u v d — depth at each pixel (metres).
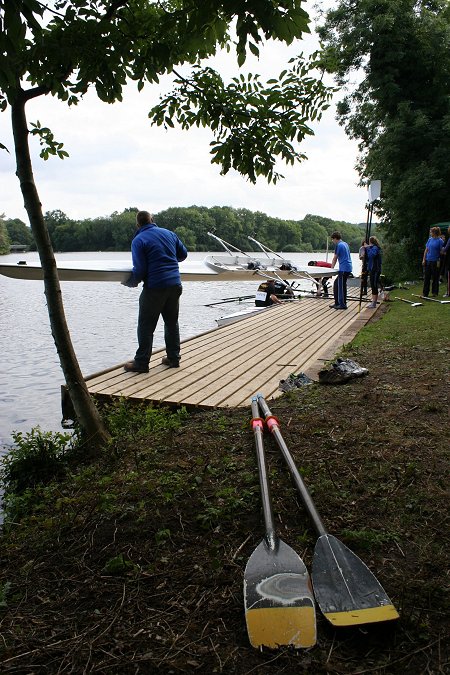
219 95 4.23
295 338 10.35
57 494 4.26
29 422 7.76
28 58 3.38
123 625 2.36
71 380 5.09
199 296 28.23
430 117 23.97
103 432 5.18
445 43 23.11
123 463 4.55
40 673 2.12
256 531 3.06
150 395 6.25
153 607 2.47
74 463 5.18
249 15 2.50
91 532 3.24
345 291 15.06
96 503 3.61
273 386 6.65
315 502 3.31
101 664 2.13
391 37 23.20
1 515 4.61
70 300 25.52
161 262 7.15
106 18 3.49
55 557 3.06
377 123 26.23
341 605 2.30
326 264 24.48
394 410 5.00
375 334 9.85
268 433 4.66
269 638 2.16
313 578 2.48
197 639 2.23
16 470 5.21
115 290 31.28
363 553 2.77
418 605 2.34
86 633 2.33
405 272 26.47
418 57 23.56
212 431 4.96
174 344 7.79
